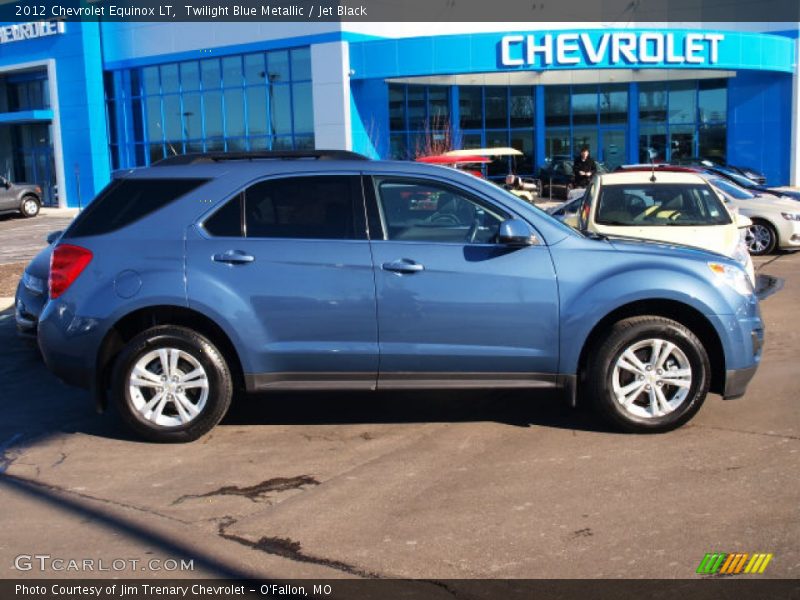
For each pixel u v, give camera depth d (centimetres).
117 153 3375
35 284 791
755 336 565
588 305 545
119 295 552
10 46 3519
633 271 548
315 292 549
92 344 557
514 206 562
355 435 581
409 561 396
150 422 564
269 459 538
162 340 556
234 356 575
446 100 3150
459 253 551
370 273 548
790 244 1438
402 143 3039
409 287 548
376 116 2888
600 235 600
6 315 1085
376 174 567
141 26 3194
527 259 550
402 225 561
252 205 565
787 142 3092
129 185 579
